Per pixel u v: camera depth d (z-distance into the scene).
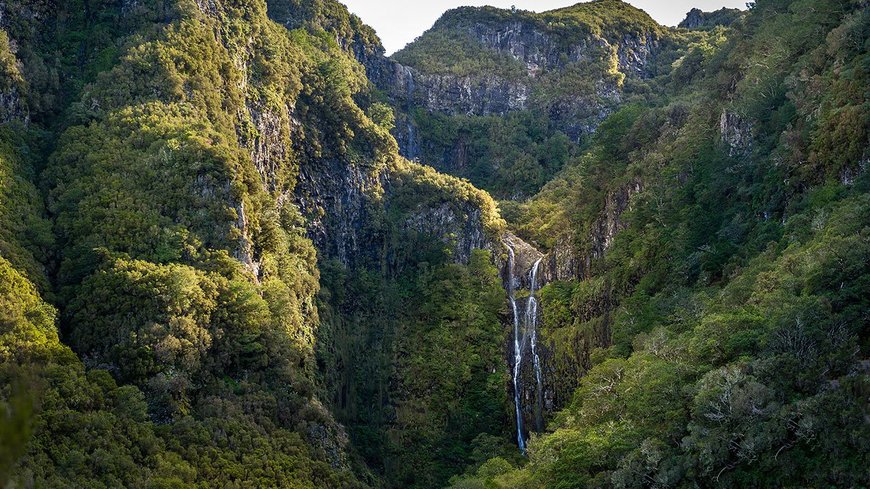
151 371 96.38
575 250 151.62
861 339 70.38
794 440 65.25
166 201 112.56
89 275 102.44
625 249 127.94
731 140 119.38
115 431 85.81
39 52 132.75
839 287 74.81
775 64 120.56
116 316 99.19
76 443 81.50
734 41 160.88
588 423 89.50
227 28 147.88
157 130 119.69
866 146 91.50
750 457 66.06
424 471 138.88
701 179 121.69
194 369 100.12
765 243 98.88
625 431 78.69
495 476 104.56
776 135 110.06
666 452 71.38
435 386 150.12
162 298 100.50
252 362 109.00
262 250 122.44
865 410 62.62
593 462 77.75
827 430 63.09
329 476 103.38
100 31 139.38
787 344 71.56
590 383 97.50
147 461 85.75
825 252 76.31
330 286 151.75
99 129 120.88
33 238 104.31
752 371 70.62
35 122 124.62
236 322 107.50
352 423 141.00
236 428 98.19
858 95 95.38
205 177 115.25
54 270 105.25
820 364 68.62
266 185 144.12
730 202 114.06
